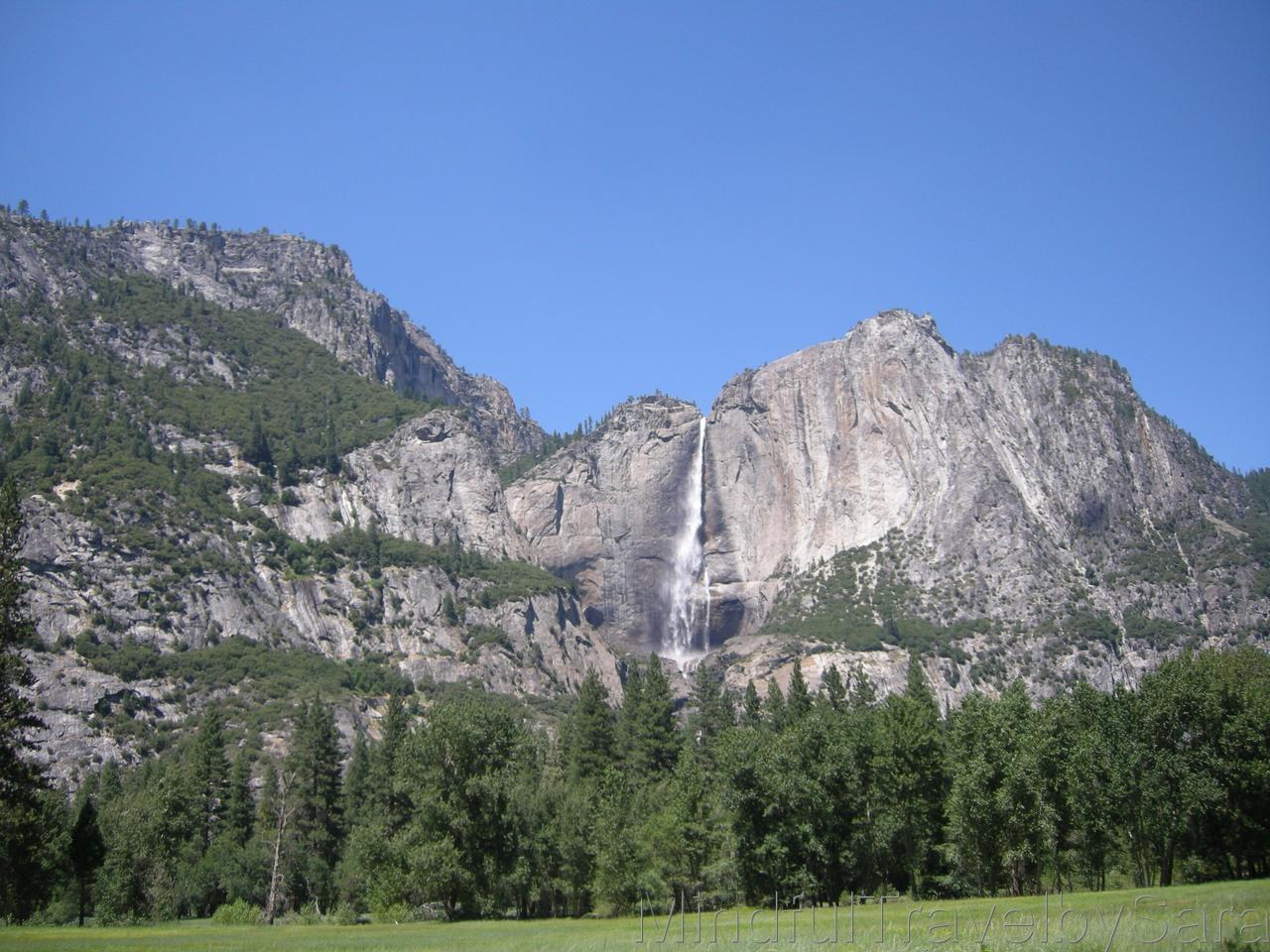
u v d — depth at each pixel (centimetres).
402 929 7669
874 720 10075
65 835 9838
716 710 15000
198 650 18275
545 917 9438
